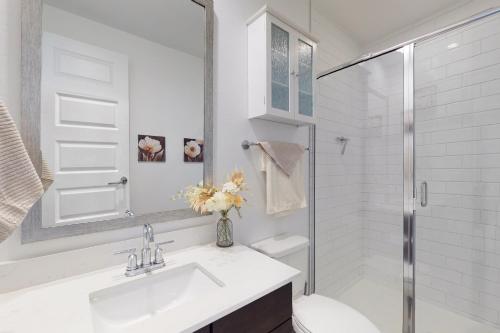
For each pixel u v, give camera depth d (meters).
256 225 1.50
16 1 0.80
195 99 1.21
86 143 0.92
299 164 1.62
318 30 2.01
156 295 0.92
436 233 1.83
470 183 1.70
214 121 1.29
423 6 1.96
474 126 1.68
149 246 0.99
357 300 1.96
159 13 1.10
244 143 1.41
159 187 1.11
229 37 1.35
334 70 2.02
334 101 2.04
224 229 1.21
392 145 2.00
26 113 0.80
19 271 0.79
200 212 1.23
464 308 1.72
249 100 1.42
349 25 2.22
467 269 1.71
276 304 0.86
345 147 2.12
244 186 1.22
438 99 1.81
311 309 1.17
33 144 0.81
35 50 0.82
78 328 0.61
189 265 1.01
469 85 1.70
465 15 1.90
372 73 2.07
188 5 1.18
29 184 0.69
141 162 1.05
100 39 0.95
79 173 0.90
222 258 1.06
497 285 1.60
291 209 1.55
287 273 0.92
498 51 1.59
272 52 1.34
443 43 1.79
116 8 0.99
